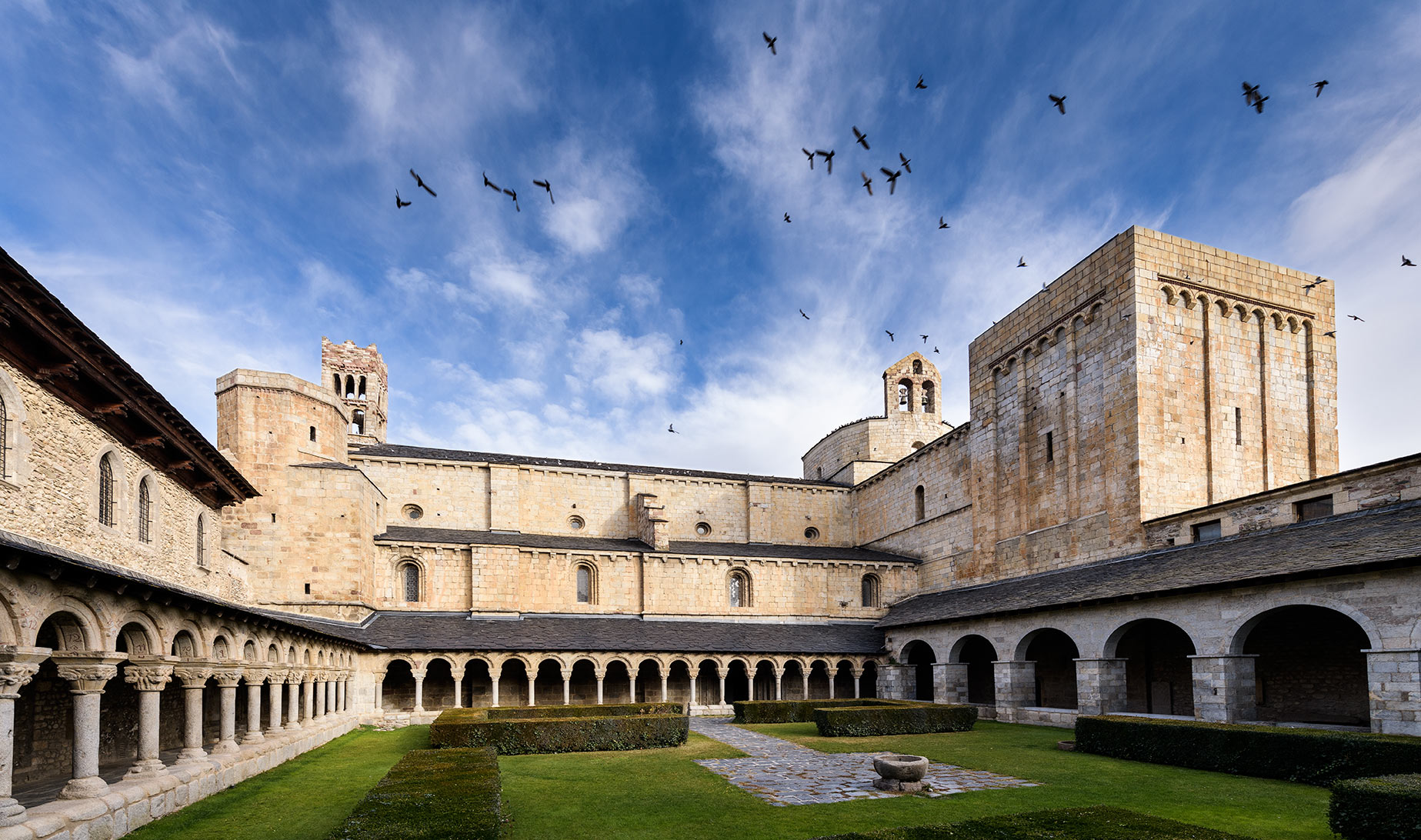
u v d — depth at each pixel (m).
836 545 59.69
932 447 50.91
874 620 50.53
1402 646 19.41
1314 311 39.56
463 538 44.91
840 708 31.94
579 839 13.98
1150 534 34.34
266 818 15.03
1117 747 23.69
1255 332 38.28
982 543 45.22
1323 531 25.70
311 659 27.69
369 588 40.62
